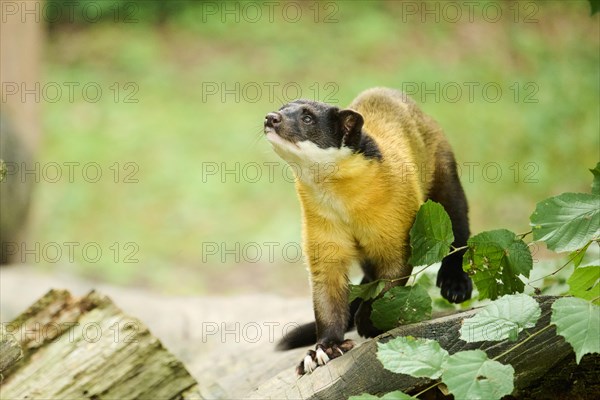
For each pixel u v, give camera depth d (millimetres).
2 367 5719
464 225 7102
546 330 5203
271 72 21484
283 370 6426
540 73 20531
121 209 17047
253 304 9398
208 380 7043
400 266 6223
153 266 15383
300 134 6027
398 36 22562
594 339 4391
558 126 17875
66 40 23516
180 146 18719
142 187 17578
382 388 5414
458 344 5293
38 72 14750
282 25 23359
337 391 5449
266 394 5727
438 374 4578
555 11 22906
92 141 19094
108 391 6109
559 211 5059
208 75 21531
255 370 6781
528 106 18844
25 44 14398
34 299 10125
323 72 21312
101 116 20094
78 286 10531
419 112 7125
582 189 16156
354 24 23031
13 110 14211
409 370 4613
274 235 15781
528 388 5641
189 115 19969
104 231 16438
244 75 21453
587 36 22094
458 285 6812
